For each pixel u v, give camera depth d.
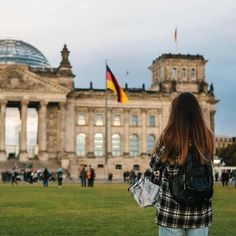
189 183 10.12
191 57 194.75
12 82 167.88
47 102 170.62
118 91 130.75
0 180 146.00
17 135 198.38
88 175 94.38
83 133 181.50
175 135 10.61
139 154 185.88
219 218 33.00
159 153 10.70
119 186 97.25
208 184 10.19
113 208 41.19
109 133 183.50
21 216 33.97
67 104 178.12
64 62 179.88
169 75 192.88
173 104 11.30
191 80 194.62
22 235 24.30
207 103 192.62
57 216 34.09
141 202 10.96
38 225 28.69
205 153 10.42
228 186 102.75
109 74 130.25
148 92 187.12
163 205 10.53
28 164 161.12
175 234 10.42
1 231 25.80
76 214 35.66
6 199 53.00
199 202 10.20
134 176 110.19
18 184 109.44
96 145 182.38
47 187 89.88
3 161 162.75
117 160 182.00
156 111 188.12
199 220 10.37
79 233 25.16
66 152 175.88
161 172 10.85
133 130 185.62
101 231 26.02
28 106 183.00
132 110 186.38
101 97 182.88
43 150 168.38
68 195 61.56
